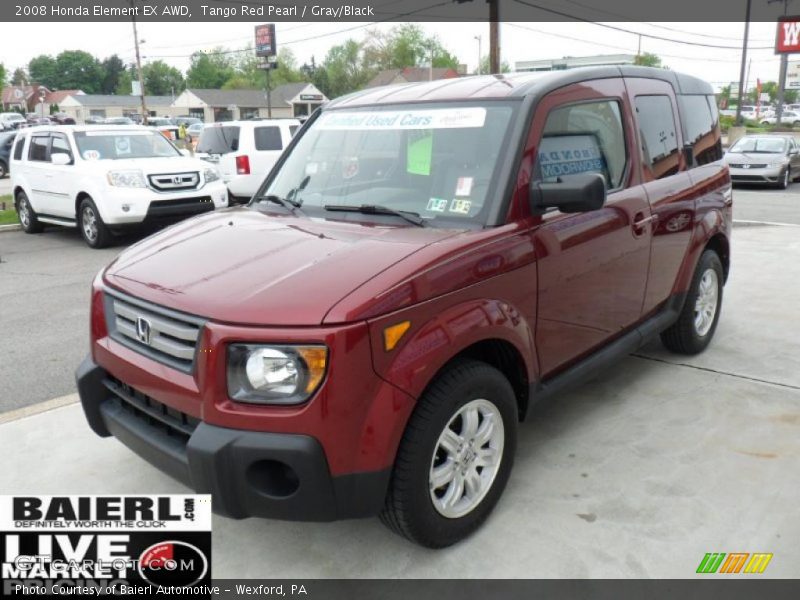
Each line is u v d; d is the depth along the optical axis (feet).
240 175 44.75
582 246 11.82
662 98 15.34
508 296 10.28
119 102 341.21
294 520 8.71
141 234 38.22
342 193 12.23
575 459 12.41
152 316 9.41
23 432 13.78
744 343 18.19
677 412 14.17
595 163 12.64
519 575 9.52
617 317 13.38
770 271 26.13
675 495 11.24
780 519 10.56
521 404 11.32
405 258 9.30
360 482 8.61
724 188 17.49
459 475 9.95
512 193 10.67
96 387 10.60
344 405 8.33
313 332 8.25
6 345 19.51
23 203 40.60
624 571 9.54
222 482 8.43
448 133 11.63
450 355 9.21
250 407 8.41
